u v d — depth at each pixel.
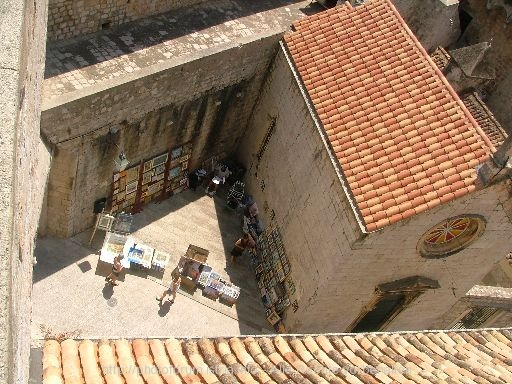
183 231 21.30
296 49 19.86
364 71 18.16
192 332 18.73
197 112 20.12
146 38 18.58
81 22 17.22
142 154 19.38
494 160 14.27
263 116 21.89
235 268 21.12
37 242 18.72
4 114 7.32
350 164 16.25
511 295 20.20
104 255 18.84
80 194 18.16
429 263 17.27
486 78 25.09
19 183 7.76
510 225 16.27
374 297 17.88
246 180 23.67
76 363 8.29
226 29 20.25
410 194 15.09
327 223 16.75
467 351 10.94
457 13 28.02
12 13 8.62
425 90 16.89
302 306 18.02
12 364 5.55
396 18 19.06
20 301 7.38
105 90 15.93
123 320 18.14
